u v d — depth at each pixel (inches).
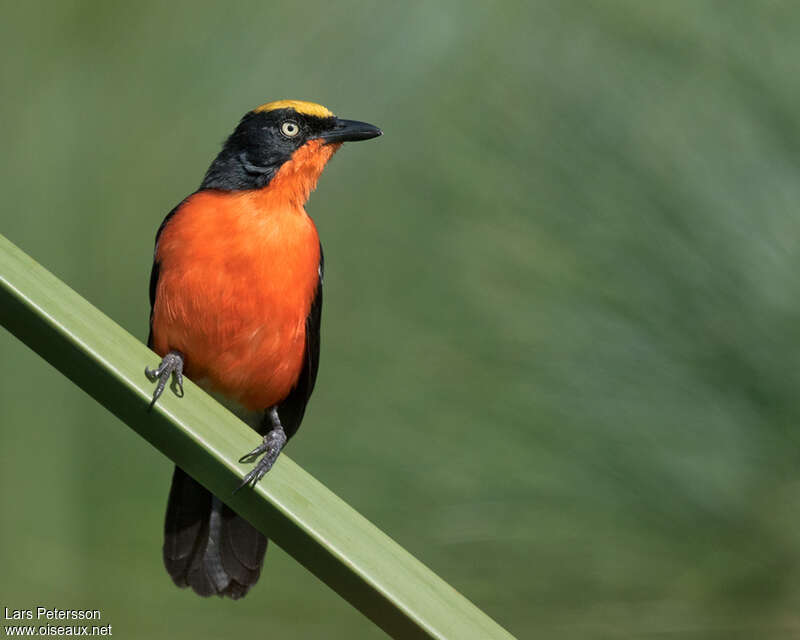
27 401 189.8
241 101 193.9
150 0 193.9
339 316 186.5
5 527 188.9
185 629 185.9
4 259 140.3
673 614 182.2
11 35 192.5
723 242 182.7
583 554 182.4
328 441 183.5
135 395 139.5
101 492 189.6
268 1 193.8
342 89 191.9
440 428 182.9
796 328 182.4
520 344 183.0
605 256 182.9
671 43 183.3
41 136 192.7
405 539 182.5
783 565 182.2
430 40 189.5
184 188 193.9
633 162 183.0
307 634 184.9
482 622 136.1
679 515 182.2
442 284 183.6
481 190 183.6
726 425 182.4
